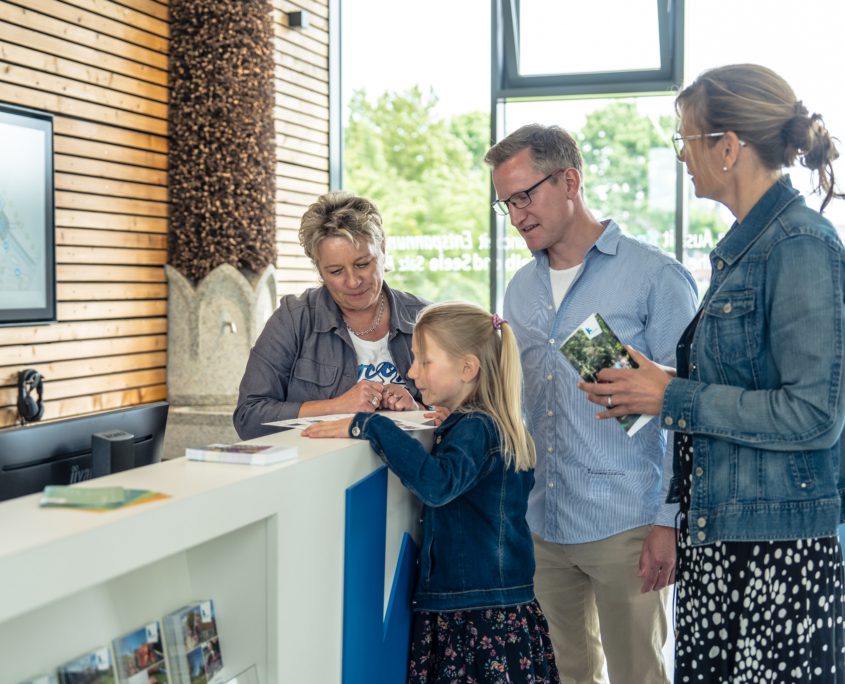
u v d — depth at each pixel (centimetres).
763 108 175
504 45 633
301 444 180
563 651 263
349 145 675
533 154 237
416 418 218
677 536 202
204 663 155
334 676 178
